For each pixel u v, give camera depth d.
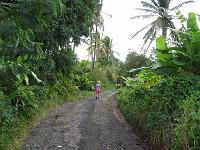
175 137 6.40
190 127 6.07
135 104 11.56
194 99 6.96
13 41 5.71
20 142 8.53
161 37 9.87
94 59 42.22
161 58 9.60
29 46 6.23
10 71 6.09
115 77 45.91
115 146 8.30
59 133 9.66
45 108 14.42
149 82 11.06
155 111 8.42
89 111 15.08
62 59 17.73
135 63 31.95
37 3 5.13
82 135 9.41
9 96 9.33
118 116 13.68
